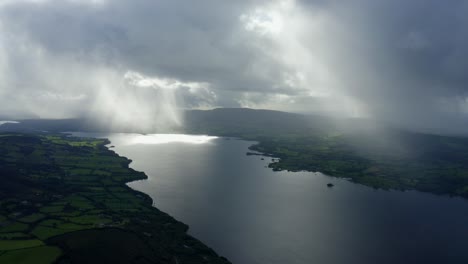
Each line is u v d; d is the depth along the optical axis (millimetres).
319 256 179500
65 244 159125
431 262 178875
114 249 156375
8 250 151500
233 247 185000
